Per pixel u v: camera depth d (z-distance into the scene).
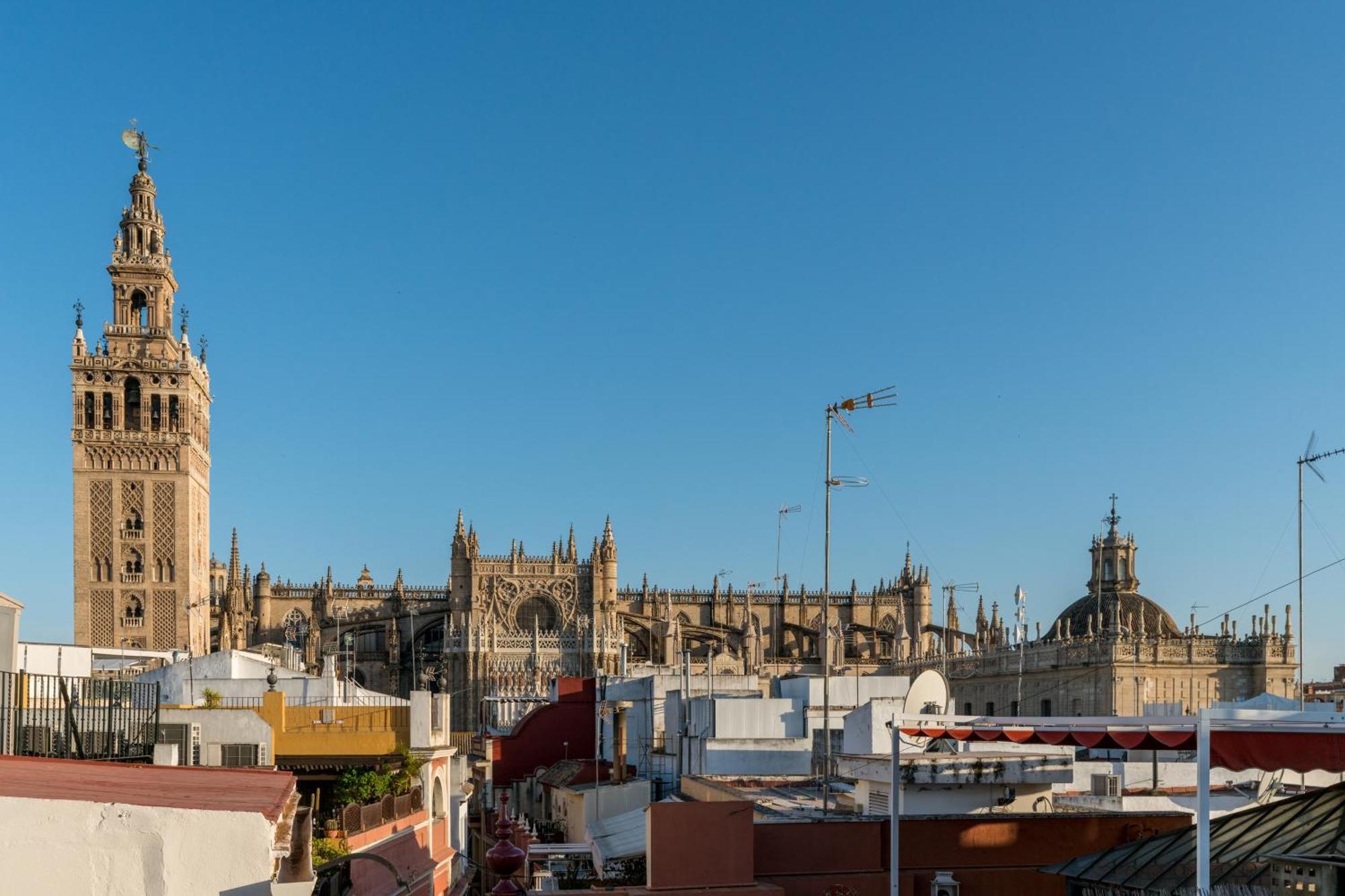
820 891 32.28
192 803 15.94
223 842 15.42
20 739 26.42
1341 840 23.88
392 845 40.72
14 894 15.09
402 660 168.00
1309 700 88.62
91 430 156.25
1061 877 31.44
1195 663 90.75
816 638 173.62
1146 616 118.50
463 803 63.44
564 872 50.72
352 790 43.25
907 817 33.12
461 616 161.62
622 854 44.56
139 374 158.00
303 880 15.98
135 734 31.77
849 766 37.50
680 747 57.25
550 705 90.25
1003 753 36.47
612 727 74.12
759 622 172.38
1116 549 122.62
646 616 171.62
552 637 157.12
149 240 163.50
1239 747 24.83
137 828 15.34
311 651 153.12
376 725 49.94
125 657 108.31
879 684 57.56
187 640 154.50
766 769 49.62
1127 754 53.28
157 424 158.75
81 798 15.66
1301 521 53.47
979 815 33.84
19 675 26.72
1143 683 89.50
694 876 30.42
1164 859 27.52
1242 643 92.00
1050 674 99.94
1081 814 33.97
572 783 70.25
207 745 44.34
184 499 157.12
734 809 30.77
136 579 154.75
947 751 39.56
